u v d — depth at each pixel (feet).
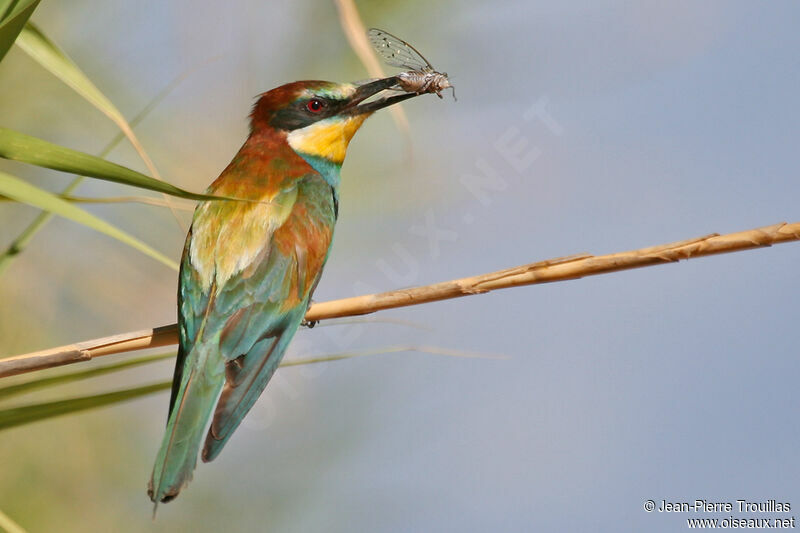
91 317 39.37
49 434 37.91
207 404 26.76
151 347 26.68
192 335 27.58
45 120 37.50
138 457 39.09
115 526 38.17
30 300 38.14
